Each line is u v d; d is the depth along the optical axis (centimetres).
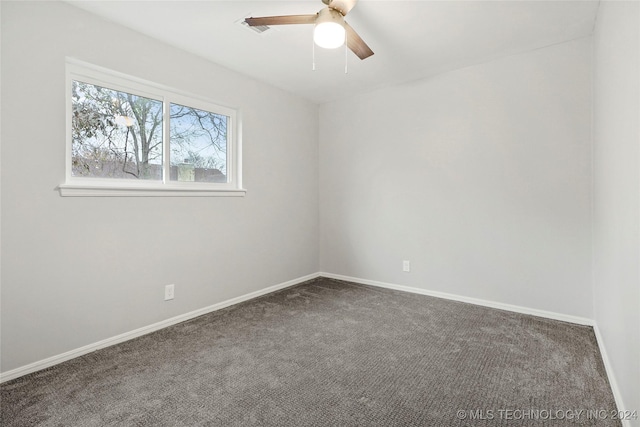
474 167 297
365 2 200
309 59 282
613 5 160
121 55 223
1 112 175
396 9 207
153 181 251
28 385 172
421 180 329
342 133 389
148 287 241
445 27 230
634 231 123
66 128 202
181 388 169
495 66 283
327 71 308
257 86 326
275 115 348
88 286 209
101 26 213
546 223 263
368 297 325
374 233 367
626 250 137
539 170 265
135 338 231
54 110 194
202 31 233
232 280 304
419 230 333
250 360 198
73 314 203
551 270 262
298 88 354
